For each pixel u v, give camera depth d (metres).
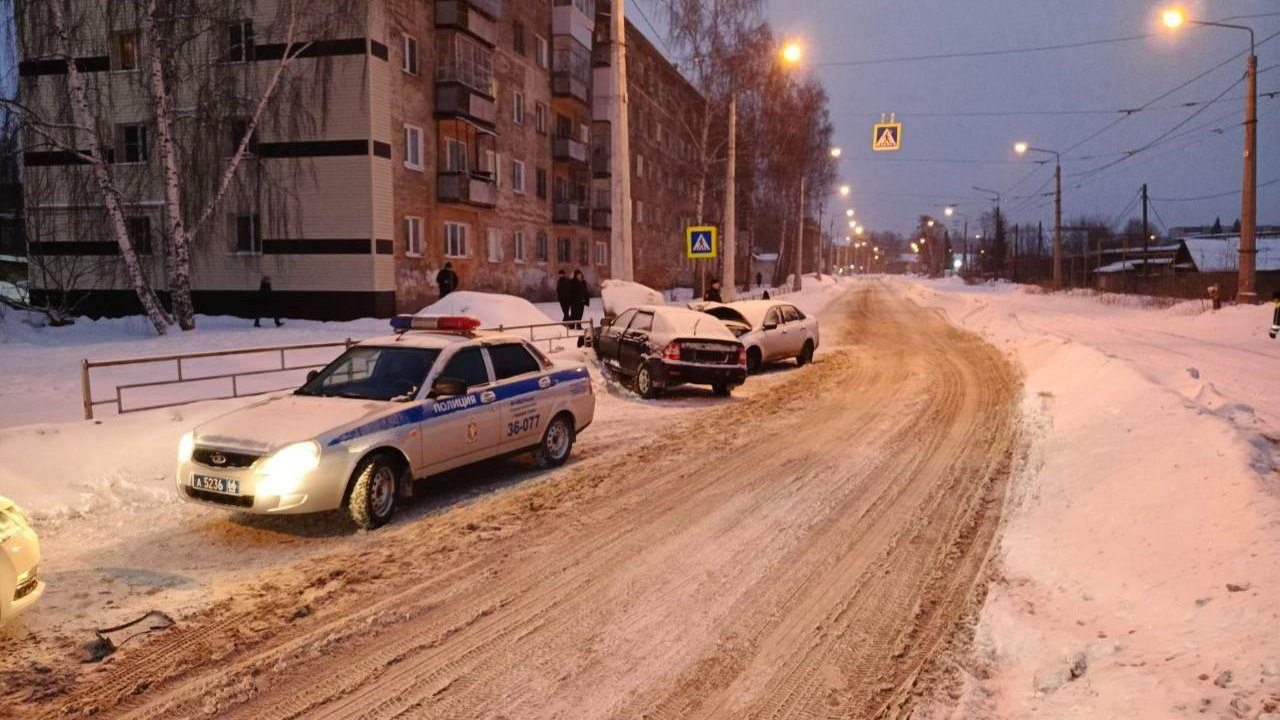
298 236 26.84
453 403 7.71
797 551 6.25
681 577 5.71
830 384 16.02
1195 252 56.88
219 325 24.20
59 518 6.91
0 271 28.98
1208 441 7.07
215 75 22.61
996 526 6.80
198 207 23.14
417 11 29.38
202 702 3.97
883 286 87.06
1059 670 3.94
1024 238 117.88
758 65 36.50
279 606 5.15
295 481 6.33
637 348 14.61
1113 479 7.07
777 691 4.13
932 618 4.98
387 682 4.20
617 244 19.44
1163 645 3.98
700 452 9.92
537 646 4.62
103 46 25.48
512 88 37.84
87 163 22.14
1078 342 17.31
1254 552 4.63
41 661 4.32
